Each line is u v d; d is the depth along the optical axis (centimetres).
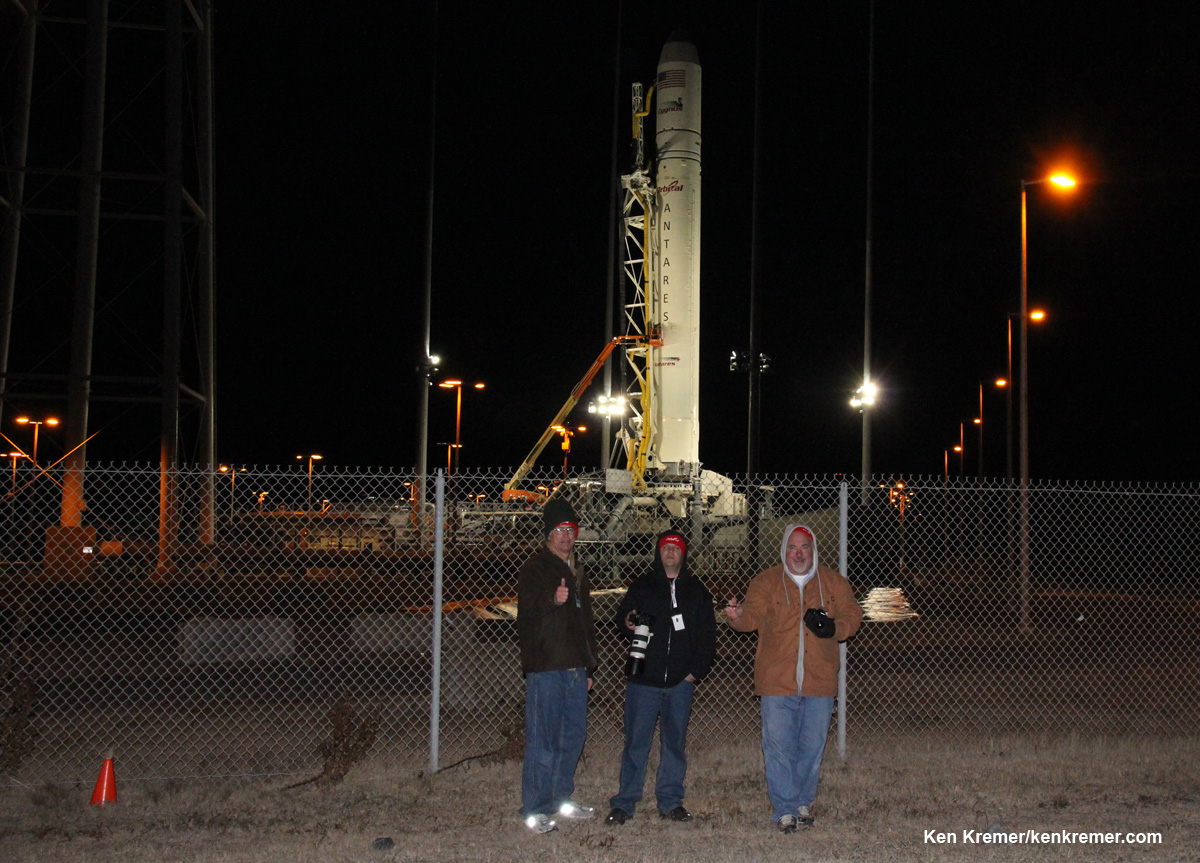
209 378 2950
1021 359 1842
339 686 1147
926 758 830
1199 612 2331
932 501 2773
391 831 637
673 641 664
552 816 659
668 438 3416
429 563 2516
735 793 732
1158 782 768
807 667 658
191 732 925
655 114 3559
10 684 995
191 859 585
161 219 2503
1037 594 2744
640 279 3638
